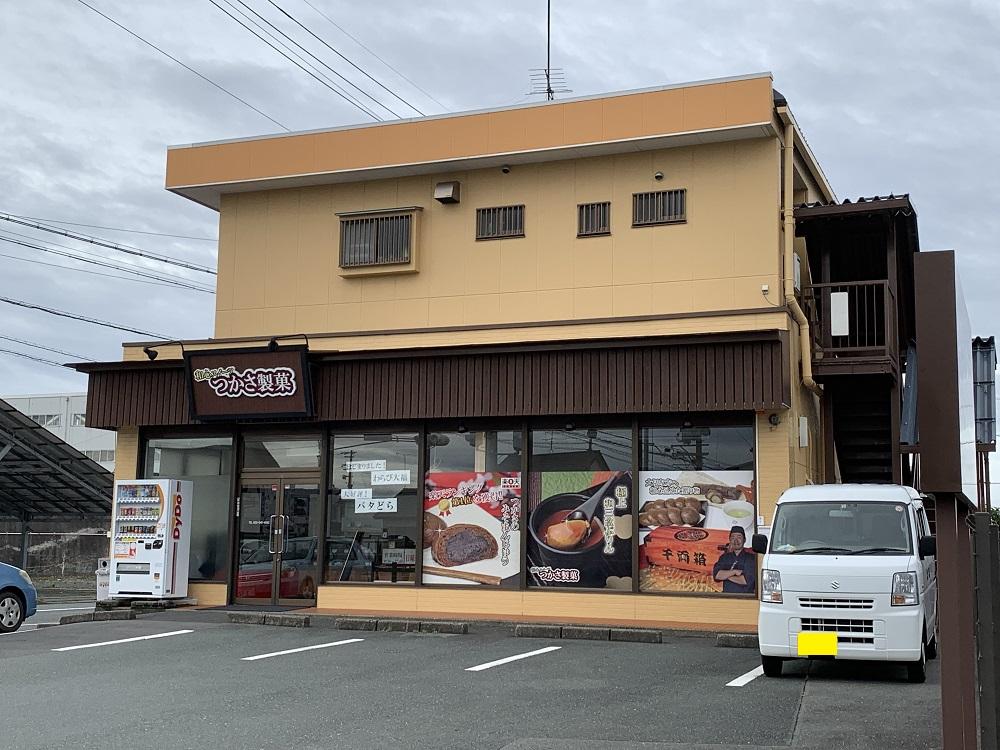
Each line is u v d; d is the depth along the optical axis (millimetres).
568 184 18156
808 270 18453
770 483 15617
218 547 18797
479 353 16625
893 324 17312
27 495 30078
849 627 10953
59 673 11531
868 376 17453
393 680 10945
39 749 7836
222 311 19984
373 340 18031
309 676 11227
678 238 17375
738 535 15781
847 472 20156
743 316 15867
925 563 11805
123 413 18891
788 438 15641
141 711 9273
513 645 13875
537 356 16375
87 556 31969
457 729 8461
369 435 18000
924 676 10922
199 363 18141
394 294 18938
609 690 10312
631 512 16328
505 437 17203
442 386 16891
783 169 17562
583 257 17859
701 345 15523
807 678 11164
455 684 10672
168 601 18094
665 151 17656
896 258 17391
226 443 18953
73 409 49062
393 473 17766
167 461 19344
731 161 17266
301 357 17391
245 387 17859
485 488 17203
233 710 9305
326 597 17734
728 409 15297
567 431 16875
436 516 17438
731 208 17156
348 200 19500
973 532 6316
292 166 19188
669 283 17312
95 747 7891
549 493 16844
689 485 16125
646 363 15797
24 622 18828
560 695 10023
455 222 18750
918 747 7730
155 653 13094
